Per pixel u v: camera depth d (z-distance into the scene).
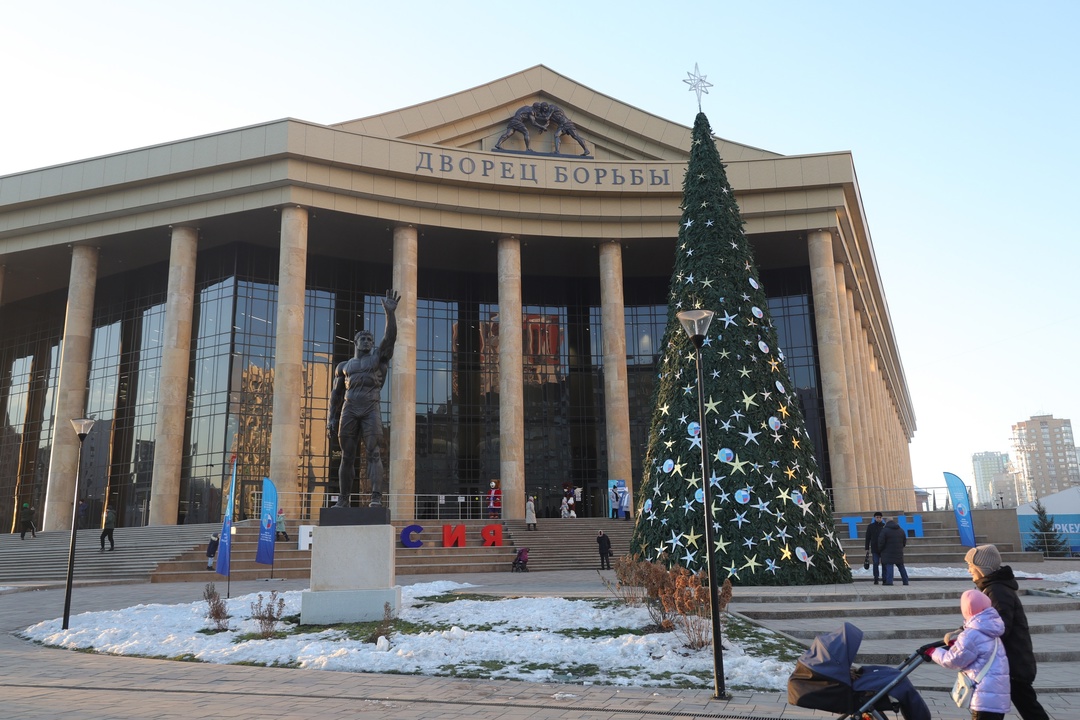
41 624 15.35
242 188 37.97
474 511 45.50
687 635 11.68
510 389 40.12
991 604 6.25
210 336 42.56
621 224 42.62
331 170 38.38
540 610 14.95
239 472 40.50
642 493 19.81
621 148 44.88
